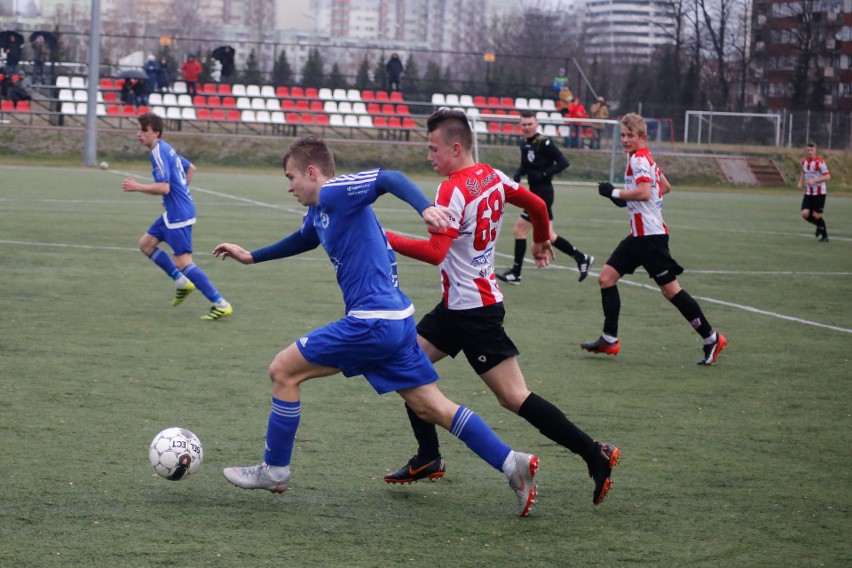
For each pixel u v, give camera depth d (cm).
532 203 998
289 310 1981
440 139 955
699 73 12756
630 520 917
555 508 945
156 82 8125
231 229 3353
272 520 888
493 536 867
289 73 9762
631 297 2317
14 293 2042
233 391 1341
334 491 973
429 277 2511
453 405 920
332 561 797
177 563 781
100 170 6125
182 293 1892
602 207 5219
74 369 1429
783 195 7038
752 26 14338
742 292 2456
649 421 1275
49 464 1014
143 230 3238
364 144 7288
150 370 1443
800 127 9069
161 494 943
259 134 7869
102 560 782
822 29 13762
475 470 1059
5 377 1367
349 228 904
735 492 1005
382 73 9575
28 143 6775
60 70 9162
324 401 1313
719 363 1645
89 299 2014
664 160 7725
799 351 1758
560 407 1330
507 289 2391
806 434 1233
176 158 1838
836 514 946
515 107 8769
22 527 845
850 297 2422
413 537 859
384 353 903
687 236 3847
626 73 16138
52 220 3425
